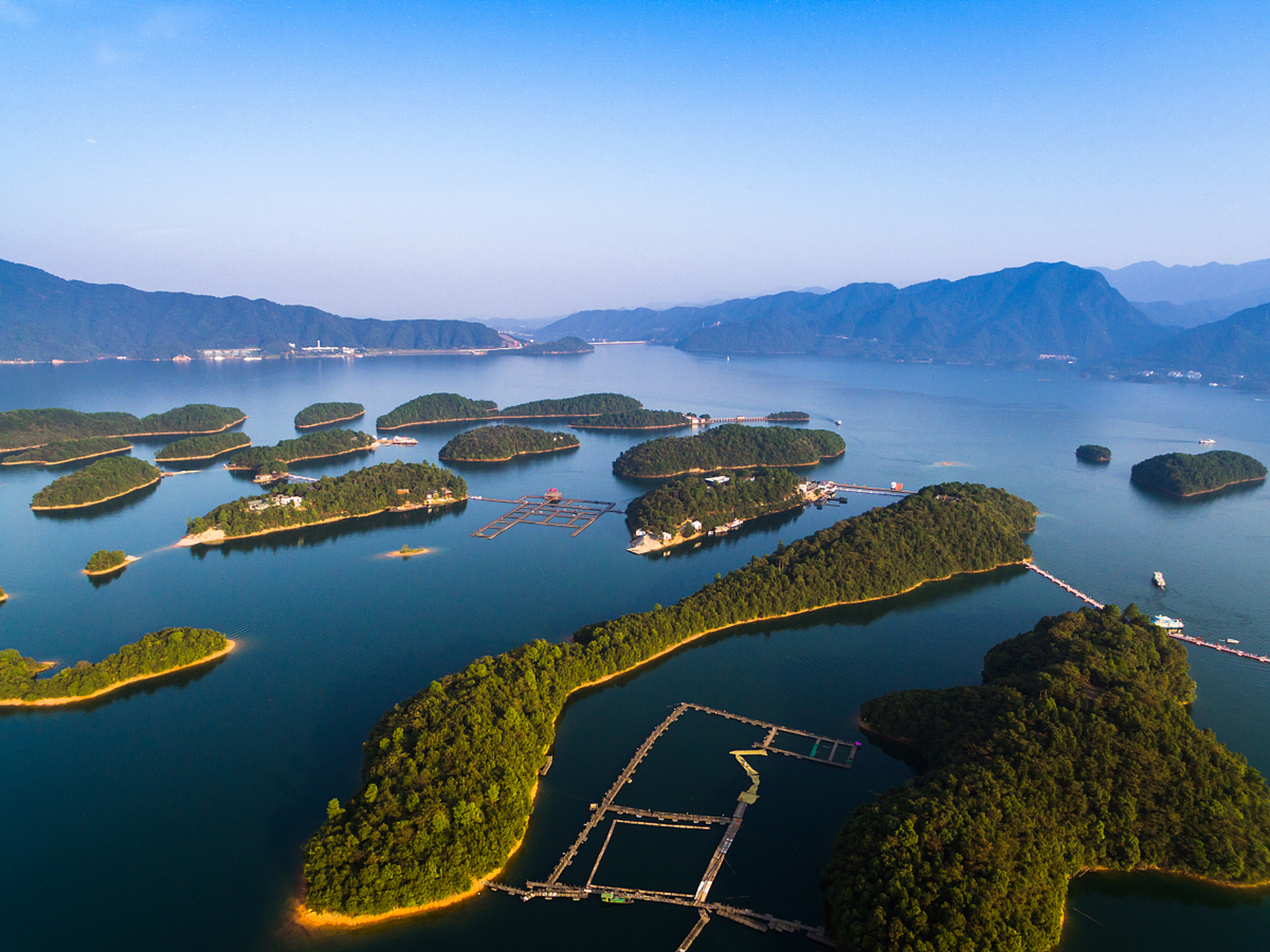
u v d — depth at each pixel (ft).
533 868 455.22
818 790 528.63
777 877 449.89
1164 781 462.19
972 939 361.30
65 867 463.42
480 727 522.47
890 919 373.40
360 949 404.16
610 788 529.04
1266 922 419.95
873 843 416.05
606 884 443.32
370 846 433.07
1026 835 422.00
